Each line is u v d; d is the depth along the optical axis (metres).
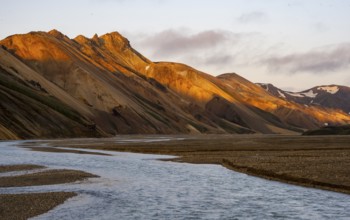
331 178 39.91
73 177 42.75
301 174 42.59
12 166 51.56
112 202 30.84
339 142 108.44
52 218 25.66
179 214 27.52
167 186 38.72
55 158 66.62
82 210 27.97
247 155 70.31
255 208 29.50
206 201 31.80
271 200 32.34
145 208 29.08
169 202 31.23
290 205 30.53
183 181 42.19
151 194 34.41
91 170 51.16
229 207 29.75
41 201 30.12
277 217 27.08
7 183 38.78
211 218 26.64
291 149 83.81
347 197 33.56
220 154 75.25
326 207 29.91
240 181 42.28
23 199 30.66
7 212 26.72
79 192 34.50
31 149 85.69
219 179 43.75
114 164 58.94
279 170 46.16
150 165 57.97
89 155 73.94
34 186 37.31
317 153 70.88
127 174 47.56
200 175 47.03
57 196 32.16
